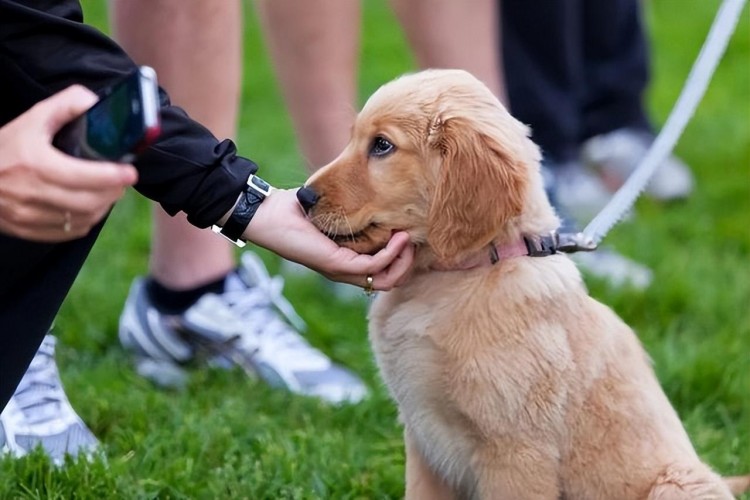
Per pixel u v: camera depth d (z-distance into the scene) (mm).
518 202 4137
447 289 4227
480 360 4098
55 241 3230
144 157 3836
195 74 5730
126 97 2932
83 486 4590
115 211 8438
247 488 4770
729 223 8539
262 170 8898
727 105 11211
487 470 4195
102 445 5027
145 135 2877
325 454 5090
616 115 9375
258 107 10930
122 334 6379
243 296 6262
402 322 4273
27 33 3596
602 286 7203
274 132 10078
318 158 6754
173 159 3871
